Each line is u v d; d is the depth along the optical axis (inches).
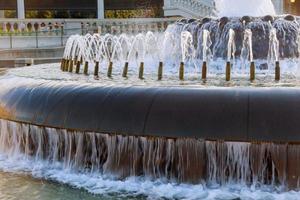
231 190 291.4
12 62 906.7
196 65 541.0
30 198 296.4
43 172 338.6
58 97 343.0
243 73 478.3
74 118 327.3
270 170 290.0
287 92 295.6
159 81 391.2
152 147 303.6
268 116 285.4
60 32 1171.3
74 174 330.0
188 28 553.6
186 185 299.6
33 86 373.7
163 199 286.5
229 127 287.7
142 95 314.5
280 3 1304.1
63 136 335.9
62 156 342.3
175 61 563.5
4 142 385.4
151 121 302.5
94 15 1772.9
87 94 331.9
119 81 386.6
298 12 1421.0
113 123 312.2
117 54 753.0
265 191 289.0
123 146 312.0
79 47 663.8
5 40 1087.0
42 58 940.6
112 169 317.7
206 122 292.2
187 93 306.0
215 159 293.4
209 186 296.4
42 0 1729.8
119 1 1721.2
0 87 411.8
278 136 281.4
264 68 508.4
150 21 1195.3
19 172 342.3
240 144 287.3
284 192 287.7
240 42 515.2
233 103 293.1
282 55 512.7
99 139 319.6
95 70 463.5
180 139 295.6
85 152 328.2
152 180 308.3
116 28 1212.5
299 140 279.9
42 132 347.9
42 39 1139.9
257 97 293.4
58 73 487.2
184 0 1299.2
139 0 1700.3
